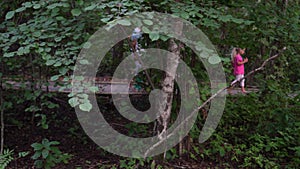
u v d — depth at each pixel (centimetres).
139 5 242
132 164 335
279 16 375
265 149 389
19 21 317
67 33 272
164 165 341
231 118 458
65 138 434
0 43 273
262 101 472
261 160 366
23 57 411
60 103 505
